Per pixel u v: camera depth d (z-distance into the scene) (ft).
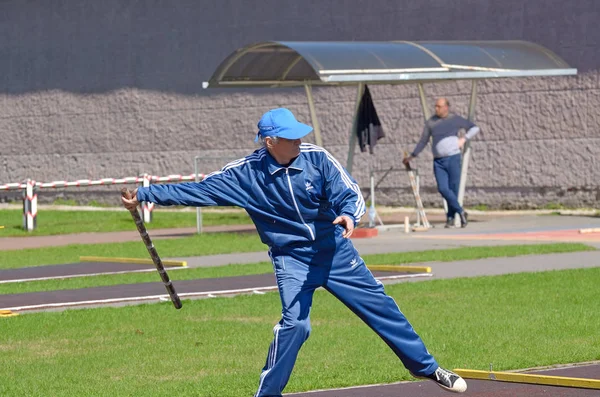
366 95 147.43
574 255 112.88
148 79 215.10
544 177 172.55
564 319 74.59
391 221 165.58
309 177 47.37
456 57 139.44
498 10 174.70
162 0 212.23
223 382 57.11
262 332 72.43
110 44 219.82
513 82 174.70
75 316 79.92
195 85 208.95
